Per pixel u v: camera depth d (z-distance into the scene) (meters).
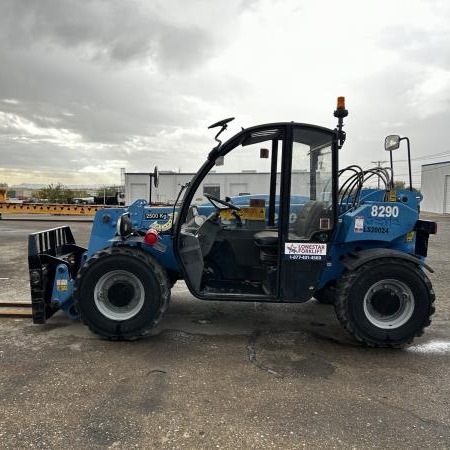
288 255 3.65
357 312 3.57
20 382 2.88
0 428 2.34
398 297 3.61
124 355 3.36
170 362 3.24
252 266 4.25
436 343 3.75
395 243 3.97
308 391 2.82
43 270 3.80
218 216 4.20
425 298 3.55
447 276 6.59
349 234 3.77
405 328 3.57
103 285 3.67
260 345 3.65
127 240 3.78
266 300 3.70
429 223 3.93
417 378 3.04
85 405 2.59
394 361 3.35
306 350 3.55
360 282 3.56
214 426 2.39
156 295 3.60
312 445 2.23
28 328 3.95
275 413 2.54
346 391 2.83
